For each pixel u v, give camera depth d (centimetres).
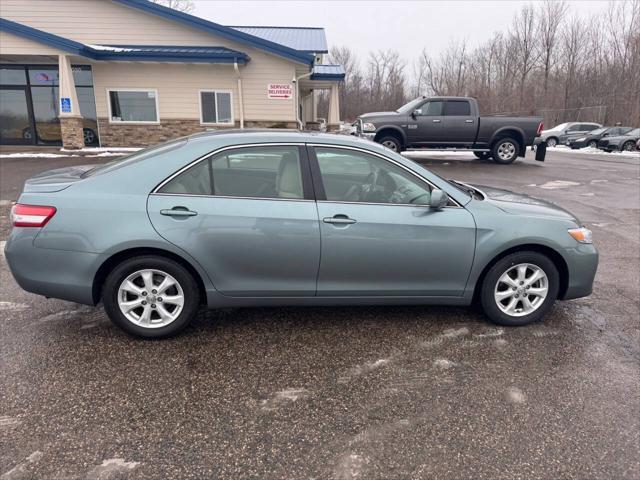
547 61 4238
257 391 274
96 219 308
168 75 1631
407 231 332
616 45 3678
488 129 1377
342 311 387
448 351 324
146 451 224
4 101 1698
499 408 262
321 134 351
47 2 1588
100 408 255
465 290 352
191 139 340
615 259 546
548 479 212
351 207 329
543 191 1016
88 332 342
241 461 219
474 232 340
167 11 1582
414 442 234
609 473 216
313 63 1658
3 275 454
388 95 6119
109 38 1630
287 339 338
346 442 233
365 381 287
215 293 329
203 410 256
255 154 328
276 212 321
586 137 2620
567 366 306
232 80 1650
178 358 309
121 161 339
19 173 1098
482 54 5134
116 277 317
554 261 363
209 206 317
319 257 328
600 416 256
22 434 233
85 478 206
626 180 1202
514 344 335
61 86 1501
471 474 214
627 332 357
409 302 353
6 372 287
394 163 340
